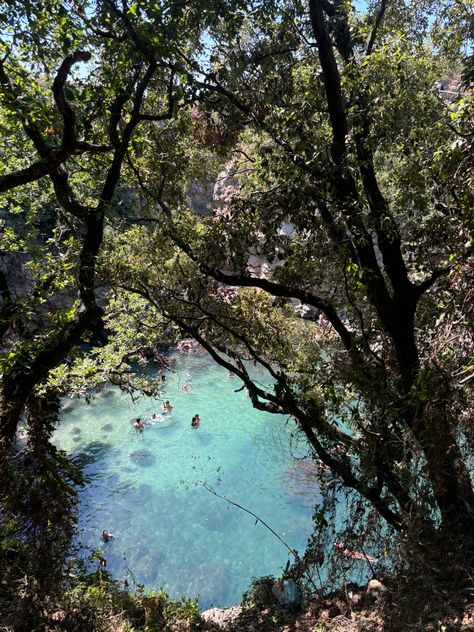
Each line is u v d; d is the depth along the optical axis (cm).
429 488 756
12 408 763
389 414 857
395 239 939
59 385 1005
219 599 1278
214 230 933
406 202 975
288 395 992
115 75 867
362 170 928
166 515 1606
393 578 815
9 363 791
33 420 835
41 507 804
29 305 946
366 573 952
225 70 931
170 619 898
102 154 1108
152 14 732
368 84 848
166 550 1455
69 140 784
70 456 1919
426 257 946
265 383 2516
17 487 782
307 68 915
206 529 1536
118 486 1750
